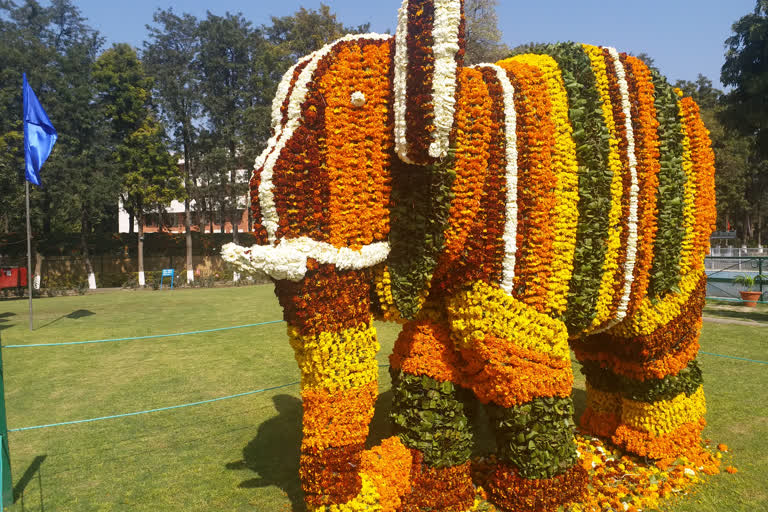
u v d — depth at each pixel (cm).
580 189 286
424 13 239
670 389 357
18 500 336
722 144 2848
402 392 302
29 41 1923
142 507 325
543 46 328
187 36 2292
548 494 285
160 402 532
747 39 1276
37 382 608
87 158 1958
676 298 352
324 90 250
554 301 283
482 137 268
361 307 261
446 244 270
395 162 259
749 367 630
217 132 2338
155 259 2403
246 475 366
